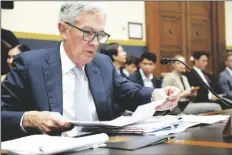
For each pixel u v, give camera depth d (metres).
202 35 5.61
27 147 0.75
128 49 4.46
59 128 0.99
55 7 3.66
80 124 0.98
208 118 1.28
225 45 5.90
